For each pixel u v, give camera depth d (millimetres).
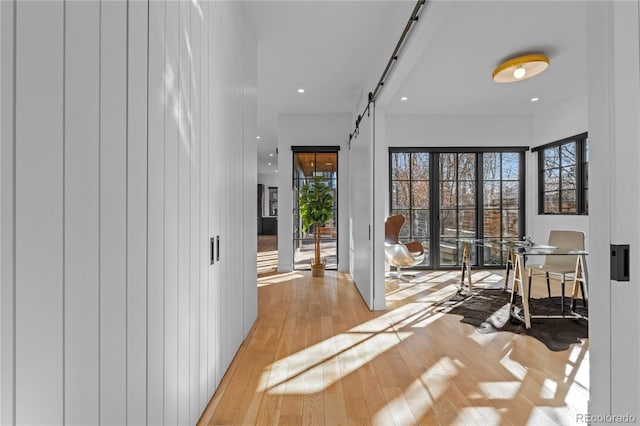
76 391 846
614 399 1032
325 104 5551
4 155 661
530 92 4867
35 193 728
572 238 3840
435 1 1915
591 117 1119
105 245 954
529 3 2736
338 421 1754
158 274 1273
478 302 4066
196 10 1695
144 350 1169
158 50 1273
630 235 999
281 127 6117
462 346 2730
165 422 1336
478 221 6164
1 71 653
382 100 3654
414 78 4316
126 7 1058
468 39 3311
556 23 3035
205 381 1836
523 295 3170
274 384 2121
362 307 3861
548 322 3318
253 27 3152
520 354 2570
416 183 6168
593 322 1111
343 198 6145
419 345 2752
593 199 1112
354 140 5238
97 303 921
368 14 2963
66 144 812
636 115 1000
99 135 928
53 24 770
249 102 3012
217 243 2049
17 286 688
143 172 1160
